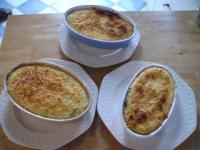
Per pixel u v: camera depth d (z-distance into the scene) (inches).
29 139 16.2
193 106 18.1
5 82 17.0
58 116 15.9
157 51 21.4
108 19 21.0
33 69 17.9
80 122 17.0
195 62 20.9
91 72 19.8
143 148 16.2
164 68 18.3
